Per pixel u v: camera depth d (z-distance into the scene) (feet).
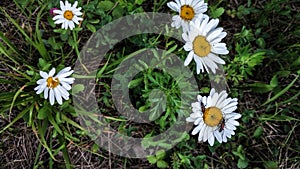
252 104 1.75
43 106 1.54
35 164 1.56
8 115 1.65
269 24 1.79
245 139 1.73
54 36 1.67
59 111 1.57
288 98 1.73
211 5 1.75
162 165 1.65
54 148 1.68
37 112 1.60
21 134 1.67
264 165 1.69
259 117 1.72
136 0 1.64
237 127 1.72
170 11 1.73
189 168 1.65
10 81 1.57
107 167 1.69
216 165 1.71
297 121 1.73
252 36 1.73
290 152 1.73
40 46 1.56
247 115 1.71
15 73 1.66
